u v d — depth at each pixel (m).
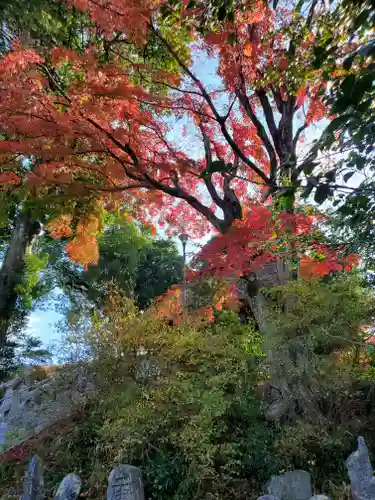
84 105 4.48
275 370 4.45
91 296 11.70
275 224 3.42
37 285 12.27
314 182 1.93
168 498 3.68
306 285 4.58
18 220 9.80
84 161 5.04
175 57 5.78
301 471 3.46
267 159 6.87
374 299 4.65
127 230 12.81
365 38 2.62
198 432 3.76
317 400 4.28
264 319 4.84
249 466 3.84
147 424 4.01
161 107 5.66
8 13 5.62
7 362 9.89
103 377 4.77
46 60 6.05
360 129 1.90
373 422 4.14
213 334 5.08
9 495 4.11
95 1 4.60
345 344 4.54
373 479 3.16
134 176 5.20
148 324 4.94
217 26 4.43
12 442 5.02
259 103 6.70
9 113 4.13
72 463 4.35
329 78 2.54
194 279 4.94
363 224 2.71
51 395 5.32
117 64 5.70
